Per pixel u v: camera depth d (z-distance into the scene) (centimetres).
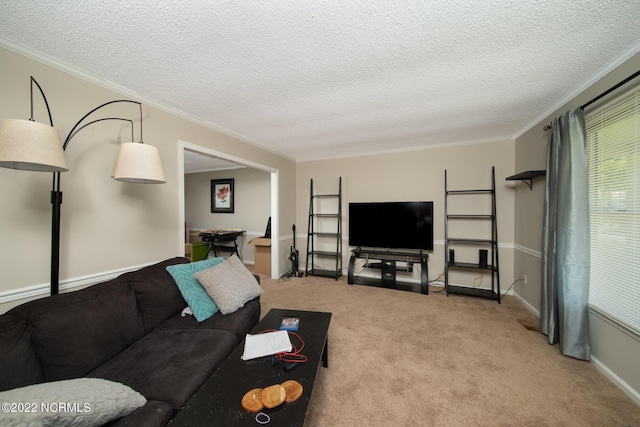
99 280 182
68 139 151
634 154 149
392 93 209
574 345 186
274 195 412
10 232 141
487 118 267
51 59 156
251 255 551
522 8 119
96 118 180
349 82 191
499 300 299
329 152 415
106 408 87
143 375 119
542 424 131
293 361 129
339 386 160
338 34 138
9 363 98
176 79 186
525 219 297
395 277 371
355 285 376
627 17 123
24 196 146
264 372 120
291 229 458
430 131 310
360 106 235
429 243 356
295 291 349
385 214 381
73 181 168
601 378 165
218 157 297
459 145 358
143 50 151
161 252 228
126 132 200
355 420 134
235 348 149
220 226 578
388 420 134
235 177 561
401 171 393
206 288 192
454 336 222
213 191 579
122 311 146
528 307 283
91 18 124
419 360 187
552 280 207
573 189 183
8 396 76
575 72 176
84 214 174
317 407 142
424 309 283
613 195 164
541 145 259
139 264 210
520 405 144
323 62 165
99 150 182
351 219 402
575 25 129
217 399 102
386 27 132
